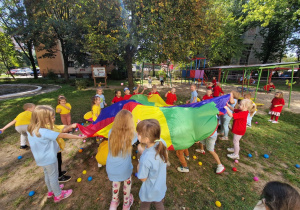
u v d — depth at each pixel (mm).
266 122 6121
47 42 16062
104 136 3031
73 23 13984
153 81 23406
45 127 2070
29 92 12180
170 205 2463
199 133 2865
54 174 2326
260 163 3586
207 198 2602
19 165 3486
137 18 8414
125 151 1949
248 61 26938
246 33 25906
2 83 19344
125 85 17625
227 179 3055
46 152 2123
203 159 3709
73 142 4465
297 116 6867
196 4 8359
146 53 9648
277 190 1094
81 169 3340
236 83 21078
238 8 20984
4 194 2711
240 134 3447
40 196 2654
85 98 10250
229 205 2459
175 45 8461
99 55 8766
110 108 4023
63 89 14211
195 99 5973
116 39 8156
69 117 4945
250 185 2912
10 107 7973
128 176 2090
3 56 21078
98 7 7883
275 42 22266
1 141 4523
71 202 2527
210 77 26875
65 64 19453
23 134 3994
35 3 14156
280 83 19797
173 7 8203
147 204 1873
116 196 2207
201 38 9398
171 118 3074
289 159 3734
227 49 20469
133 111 3766
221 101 3787
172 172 3230
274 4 12938
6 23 19047
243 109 3301
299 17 14750
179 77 27047
